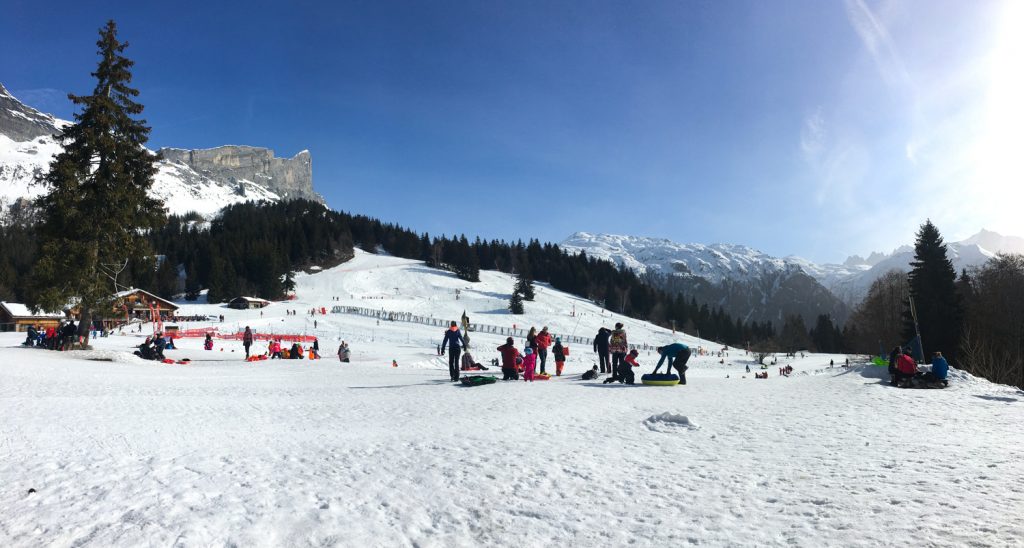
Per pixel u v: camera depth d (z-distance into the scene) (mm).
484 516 4531
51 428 8133
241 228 147125
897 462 5766
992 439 6980
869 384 14703
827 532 3842
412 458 6605
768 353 70688
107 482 5461
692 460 6312
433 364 32812
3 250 114750
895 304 65562
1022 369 25312
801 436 7570
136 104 27016
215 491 5195
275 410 10859
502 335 71438
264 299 104875
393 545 3934
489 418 9703
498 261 165750
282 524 4336
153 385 15211
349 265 144750
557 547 3857
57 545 3881
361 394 13891
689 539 3896
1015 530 3609
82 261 24750
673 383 15719
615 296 143000
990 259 54562
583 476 5703
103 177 25797
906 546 3480
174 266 134750
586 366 36062
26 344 30047
